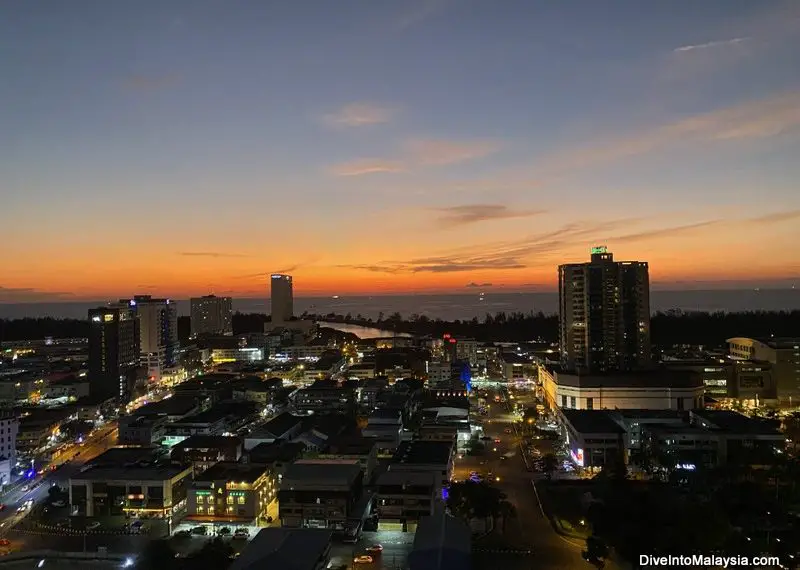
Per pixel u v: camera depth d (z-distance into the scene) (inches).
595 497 7121.1
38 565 5841.5
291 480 6791.3
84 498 7140.8
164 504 7003.0
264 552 5251.0
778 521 6067.9
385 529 6752.0
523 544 6151.6
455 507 6550.2
